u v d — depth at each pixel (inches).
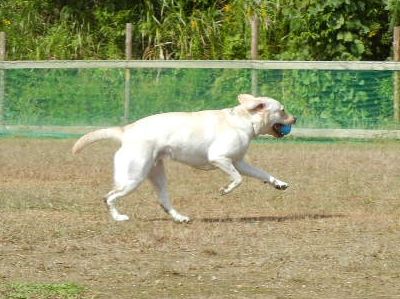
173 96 859.4
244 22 932.0
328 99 831.7
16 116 877.2
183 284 338.3
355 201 520.1
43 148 746.8
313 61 840.9
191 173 623.2
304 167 645.3
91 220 455.5
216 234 419.5
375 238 415.8
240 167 459.8
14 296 317.1
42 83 879.1
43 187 565.0
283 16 911.0
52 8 1014.4
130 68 864.9
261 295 323.6
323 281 343.6
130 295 323.3
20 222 444.5
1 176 611.8
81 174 622.8
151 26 967.6
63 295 320.5
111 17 979.9
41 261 370.9
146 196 531.8
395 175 613.3
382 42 901.8
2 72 880.3
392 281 344.5
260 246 397.7
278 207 503.2
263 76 840.9
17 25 995.3
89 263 368.2
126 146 444.8
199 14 965.8
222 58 935.7
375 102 824.3
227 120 455.2
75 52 971.3
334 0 880.9
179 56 956.6
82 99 874.8
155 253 386.0
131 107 866.8
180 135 446.6
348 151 730.2
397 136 813.2
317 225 446.0
